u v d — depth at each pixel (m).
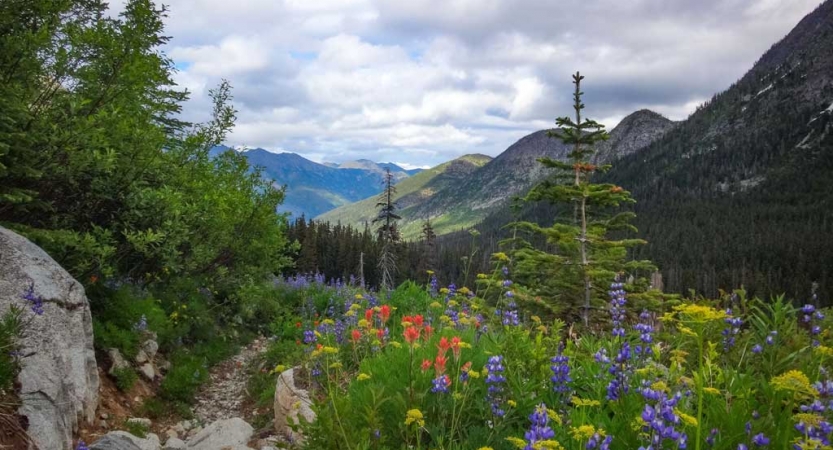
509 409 4.62
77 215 10.27
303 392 7.73
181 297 14.95
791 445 3.10
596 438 3.06
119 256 11.74
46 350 6.54
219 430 8.16
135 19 10.76
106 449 5.65
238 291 17.08
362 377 5.10
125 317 11.00
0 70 8.39
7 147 7.43
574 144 15.77
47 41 8.60
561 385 4.58
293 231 62.41
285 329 16.58
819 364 4.05
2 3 8.55
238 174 18.27
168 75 14.16
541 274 14.48
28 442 5.49
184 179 13.62
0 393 5.61
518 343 5.82
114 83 10.41
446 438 4.44
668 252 155.38
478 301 8.51
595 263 13.45
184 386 10.95
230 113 17.27
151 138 10.84
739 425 3.43
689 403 3.79
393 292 14.43
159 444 7.99
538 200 15.51
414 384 5.14
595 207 15.27
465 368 4.74
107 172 9.53
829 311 5.34
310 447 3.91
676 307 4.20
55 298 7.19
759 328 5.02
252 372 13.08
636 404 3.95
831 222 181.12
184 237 11.92
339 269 72.69
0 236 7.22
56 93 9.25
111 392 9.12
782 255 137.25
